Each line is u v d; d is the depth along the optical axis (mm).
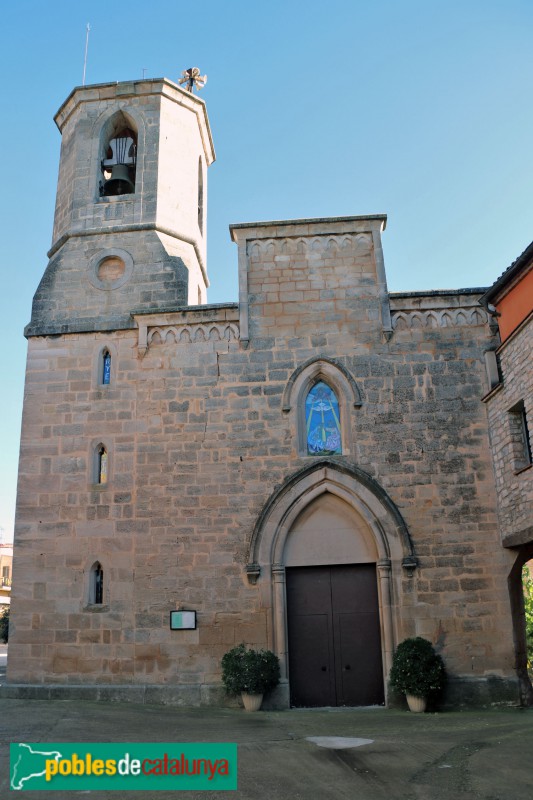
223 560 16672
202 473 17266
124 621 16562
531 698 15727
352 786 9078
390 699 15727
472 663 15758
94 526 17219
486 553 16344
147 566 16812
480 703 15492
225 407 17672
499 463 16500
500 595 16109
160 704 15898
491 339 17719
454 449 17016
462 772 9672
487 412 17219
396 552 16391
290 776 9539
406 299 18078
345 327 18016
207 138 23406
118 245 19875
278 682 15852
